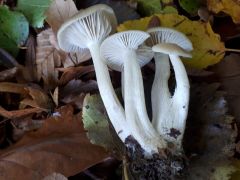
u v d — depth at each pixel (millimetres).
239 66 145
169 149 127
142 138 125
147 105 142
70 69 146
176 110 129
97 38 134
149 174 128
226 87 144
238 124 137
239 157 134
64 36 133
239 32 153
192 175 127
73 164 127
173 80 144
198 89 139
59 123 134
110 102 130
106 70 133
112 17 135
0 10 146
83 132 134
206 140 131
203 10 154
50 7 146
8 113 139
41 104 142
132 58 130
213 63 146
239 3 149
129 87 128
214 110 134
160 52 134
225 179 123
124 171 129
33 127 142
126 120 129
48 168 126
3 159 126
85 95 144
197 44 146
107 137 133
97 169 134
